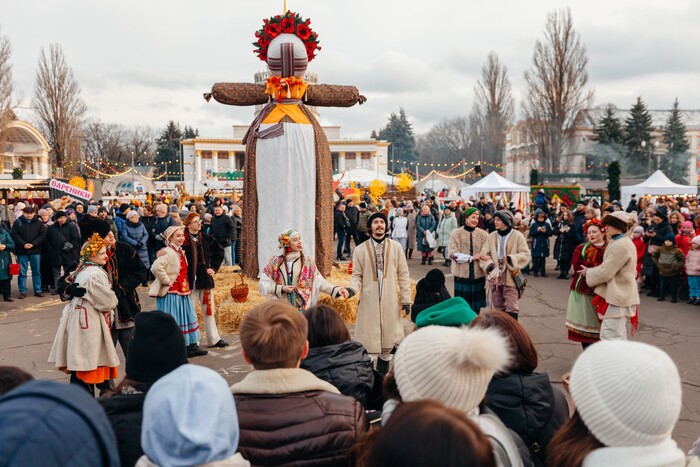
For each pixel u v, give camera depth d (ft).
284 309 8.09
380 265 19.90
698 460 6.16
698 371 20.75
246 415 7.30
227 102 30.45
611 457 5.36
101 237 17.17
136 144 268.62
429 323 9.80
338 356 9.94
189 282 22.53
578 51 146.82
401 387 6.02
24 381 7.06
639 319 29.22
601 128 179.52
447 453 3.93
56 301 34.86
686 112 238.07
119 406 7.86
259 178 29.71
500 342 5.78
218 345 24.03
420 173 303.48
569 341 25.13
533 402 8.24
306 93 30.76
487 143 196.65
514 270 22.43
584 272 19.88
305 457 7.20
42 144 151.02
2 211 51.19
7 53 121.39
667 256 33.12
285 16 29.58
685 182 198.90
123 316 17.93
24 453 3.77
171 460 5.04
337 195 69.51
